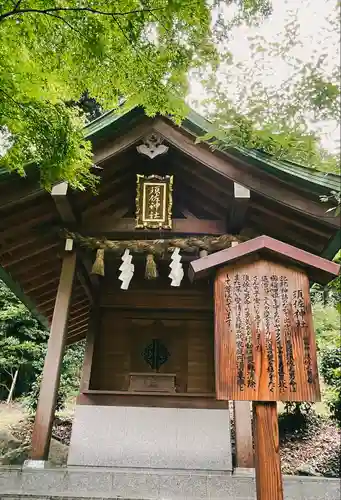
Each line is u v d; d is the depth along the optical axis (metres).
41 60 3.90
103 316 7.92
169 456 5.84
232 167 5.94
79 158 4.57
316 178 5.50
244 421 5.48
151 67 4.10
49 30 3.74
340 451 10.48
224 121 5.11
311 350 3.32
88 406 6.25
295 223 6.07
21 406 12.35
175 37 3.92
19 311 12.22
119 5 3.67
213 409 6.18
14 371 13.06
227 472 5.63
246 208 5.94
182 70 4.14
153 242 6.15
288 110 4.92
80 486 4.38
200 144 6.05
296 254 3.58
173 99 4.41
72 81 4.20
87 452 5.89
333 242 5.93
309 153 5.29
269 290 3.56
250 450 5.29
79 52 3.93
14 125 3.87
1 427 10.82
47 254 7.40
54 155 4.14
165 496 4.34
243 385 3.20
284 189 5.75
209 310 7.82
